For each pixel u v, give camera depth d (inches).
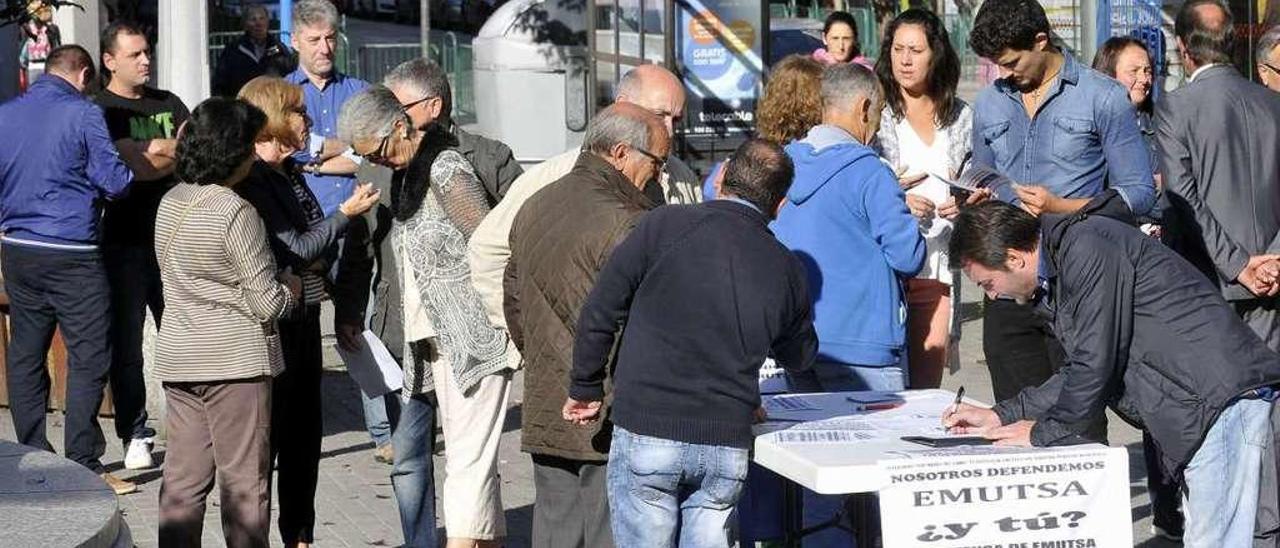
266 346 253.1
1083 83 268.5
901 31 292.5
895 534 192.9
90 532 186.1
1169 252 214.4
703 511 210.8
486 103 828.6
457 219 257.4
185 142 251.0
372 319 284.7
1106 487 196.2
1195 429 213.3
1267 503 248.5
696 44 553.3
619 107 228.1
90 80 340.2
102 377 337.7
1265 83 301.9
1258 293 278.8
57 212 330.0
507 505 331.0
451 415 263.6
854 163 251.0
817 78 261.6
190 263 249.8
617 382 209.3
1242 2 569.0
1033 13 265.3
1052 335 270.8
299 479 283.0
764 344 206.2
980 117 279.4
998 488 194.1
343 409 418.0
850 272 251.9
